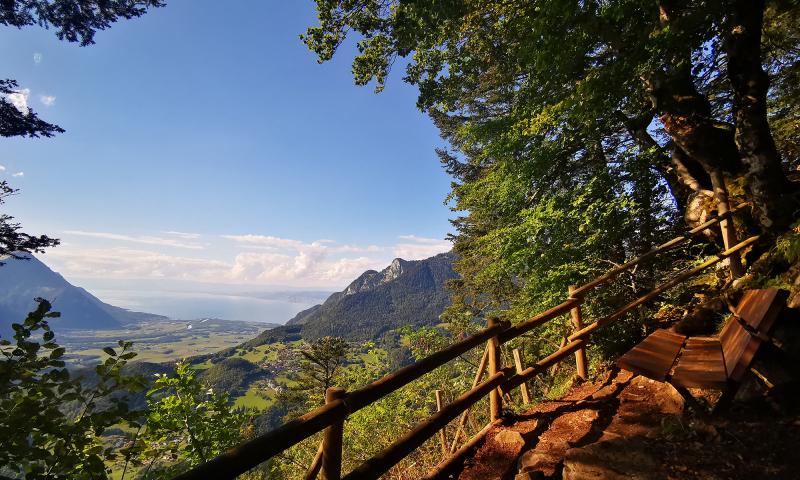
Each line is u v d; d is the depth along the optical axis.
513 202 8.47
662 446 2.59
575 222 6.87
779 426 2.51
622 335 5.79
